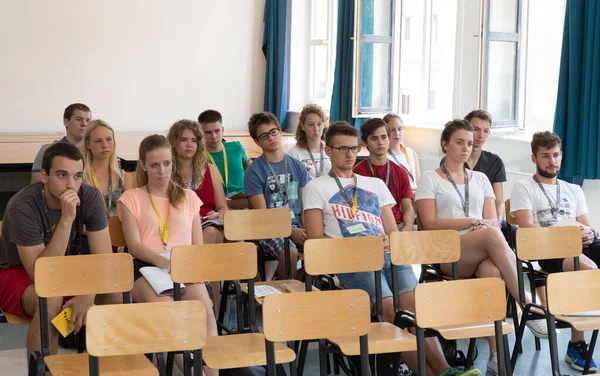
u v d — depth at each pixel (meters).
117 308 2.50
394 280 3.53
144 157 3.76
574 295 3.09
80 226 3.38
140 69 10.16
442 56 8.12
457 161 4.29
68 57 9.80
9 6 9.46
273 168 4.66
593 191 5.79
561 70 5.77
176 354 3.22
